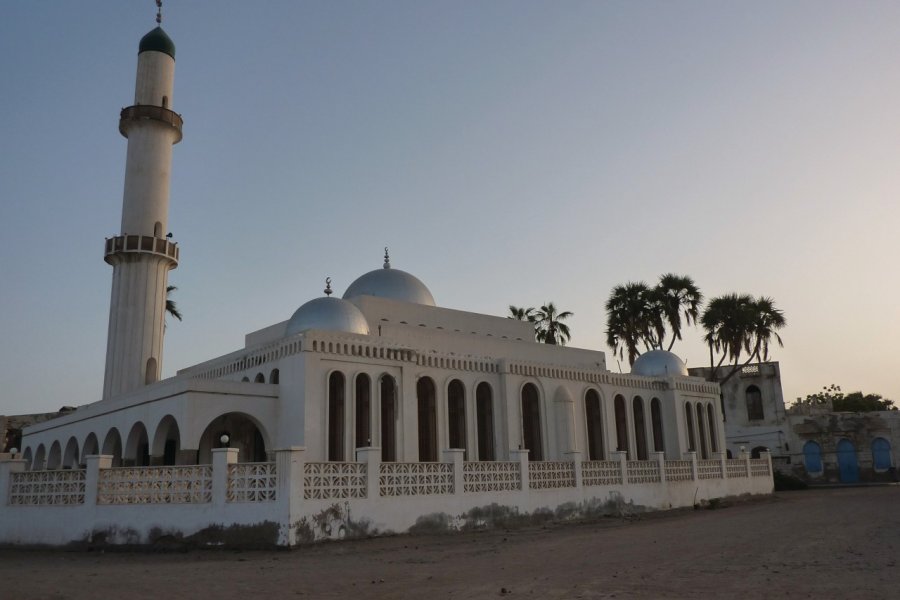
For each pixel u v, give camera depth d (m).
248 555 16.16
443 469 20.80
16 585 11.49
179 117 38.28
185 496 17.70
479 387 31.61
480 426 31.33
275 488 17.25
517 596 9.80
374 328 30.19
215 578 12.30
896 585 9.84
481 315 36.09
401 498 19.42
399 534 19.09
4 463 19.69
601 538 18.30
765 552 14.01
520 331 37.78
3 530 19.11
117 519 17.80
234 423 29.34
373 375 26.86
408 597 10.04
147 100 37.44
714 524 21.44
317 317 27.48
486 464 21.98
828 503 29.53
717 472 32.66
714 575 11.15
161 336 35.75
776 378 53.50
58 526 18.33
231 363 30.30
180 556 16.33
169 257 36.03
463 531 20.61
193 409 24.02
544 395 32.88
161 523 17.50
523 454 23.09
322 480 17.84
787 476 45.78
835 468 51.09
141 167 36.53
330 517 17.73
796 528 18.98
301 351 25.20
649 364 39.78
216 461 17.56
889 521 20.20
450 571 12.71
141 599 10.13
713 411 40.56
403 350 27.97
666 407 38.22
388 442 27.12
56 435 36.56
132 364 34.38
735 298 50.34
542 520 23.06
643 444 37.09
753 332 50.31
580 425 34.06
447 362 29.92
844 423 51.25
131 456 28.12
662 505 28.23
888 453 50.03
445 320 34.34
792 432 52.44
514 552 15.66
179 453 23.83
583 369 34.91
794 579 10.55
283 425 25.48
